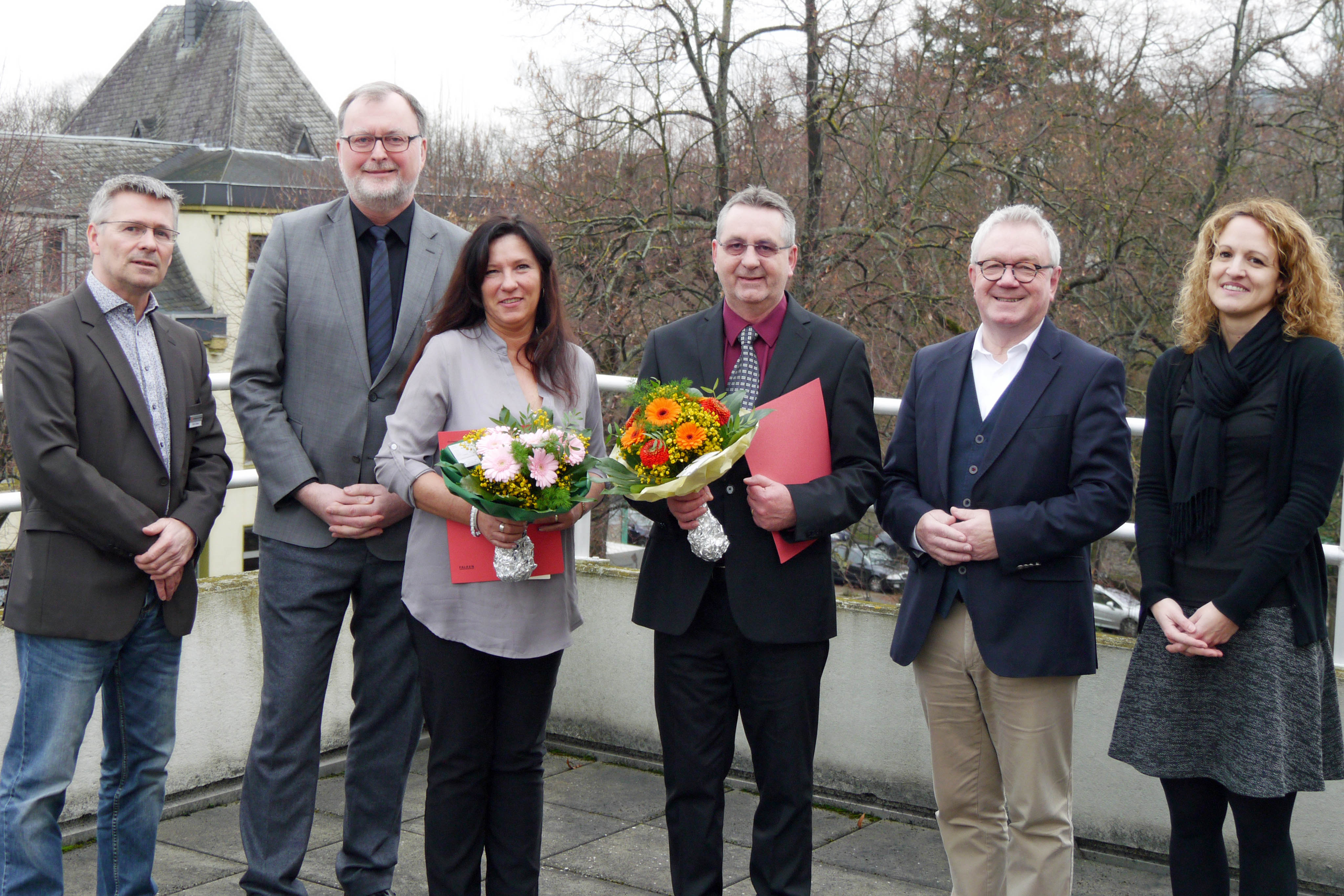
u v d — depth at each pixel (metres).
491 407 2.69
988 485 2.57
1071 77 11.96
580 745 4.32
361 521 2.82
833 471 2.68
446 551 2.65
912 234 11.48
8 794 2.51
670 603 2.69
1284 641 2.33
